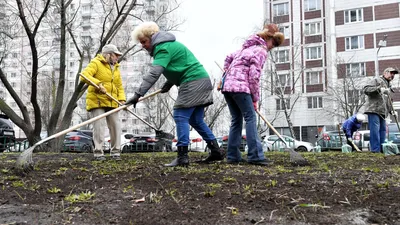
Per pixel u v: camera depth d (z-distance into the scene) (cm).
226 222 214
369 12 3481
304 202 251
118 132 618
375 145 818
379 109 810
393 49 3394
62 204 254
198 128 510
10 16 1280
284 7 3822
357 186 305
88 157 688
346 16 3550
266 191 287
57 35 1375
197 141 2059
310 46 3666
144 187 308
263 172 402
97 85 584
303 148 2309
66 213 234
